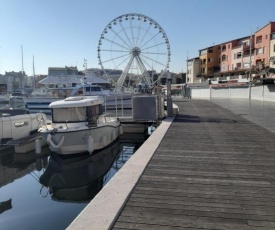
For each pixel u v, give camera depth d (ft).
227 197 15.12
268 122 46.44
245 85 122.21
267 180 17.90
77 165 41.81
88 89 83.66
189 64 302.25
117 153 49.55
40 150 45.39
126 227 11.96
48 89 91.76
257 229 11.75
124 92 92.02
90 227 11.79
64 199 28.58
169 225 12.12
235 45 239.09
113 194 15.23
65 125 43.55
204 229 11.80
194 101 109.81
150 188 16.49
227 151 26.05
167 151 26.13
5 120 47.75
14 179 36.14
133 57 117.39
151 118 53.06
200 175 18.97
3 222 22.58
